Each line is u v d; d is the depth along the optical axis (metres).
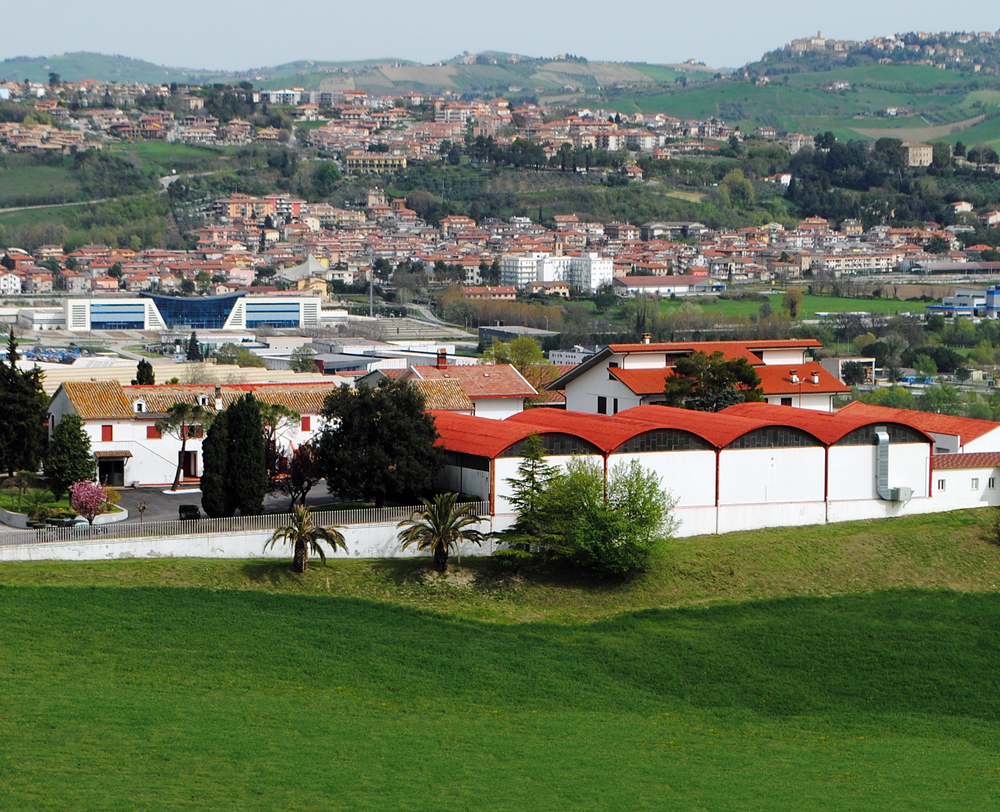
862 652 117.19
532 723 99.69
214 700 97.81
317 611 115.50
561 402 188.75
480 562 128.00
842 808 86.62
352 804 82.56
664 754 95.38
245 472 129.00
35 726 89.81
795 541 137.38
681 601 125.31
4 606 107.94
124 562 118.44
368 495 133.50
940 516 147.88
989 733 104.25
